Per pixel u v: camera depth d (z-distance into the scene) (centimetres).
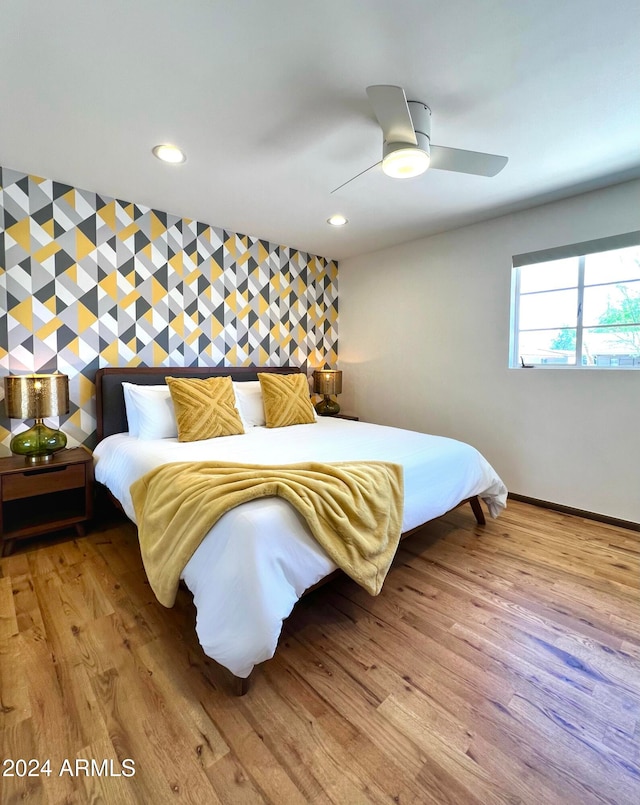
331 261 457
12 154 226
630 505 274
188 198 287
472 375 350
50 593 192
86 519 252
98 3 129
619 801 104
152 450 230
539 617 179
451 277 358
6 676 140
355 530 166
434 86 168
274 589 136
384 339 418
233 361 371
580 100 177
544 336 316
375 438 268
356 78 163
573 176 252
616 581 208
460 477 243
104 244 287
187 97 175
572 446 297
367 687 139
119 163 235
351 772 110
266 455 219
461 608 185
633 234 259
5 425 254
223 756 114
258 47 146
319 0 127
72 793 103
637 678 145
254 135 204
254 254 380
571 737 121
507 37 142
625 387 272
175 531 157
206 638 132
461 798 104
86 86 167
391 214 316
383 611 183
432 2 129
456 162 195
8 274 251
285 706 131
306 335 436
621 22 136
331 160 230
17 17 133
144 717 125
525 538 260
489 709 131
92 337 287
